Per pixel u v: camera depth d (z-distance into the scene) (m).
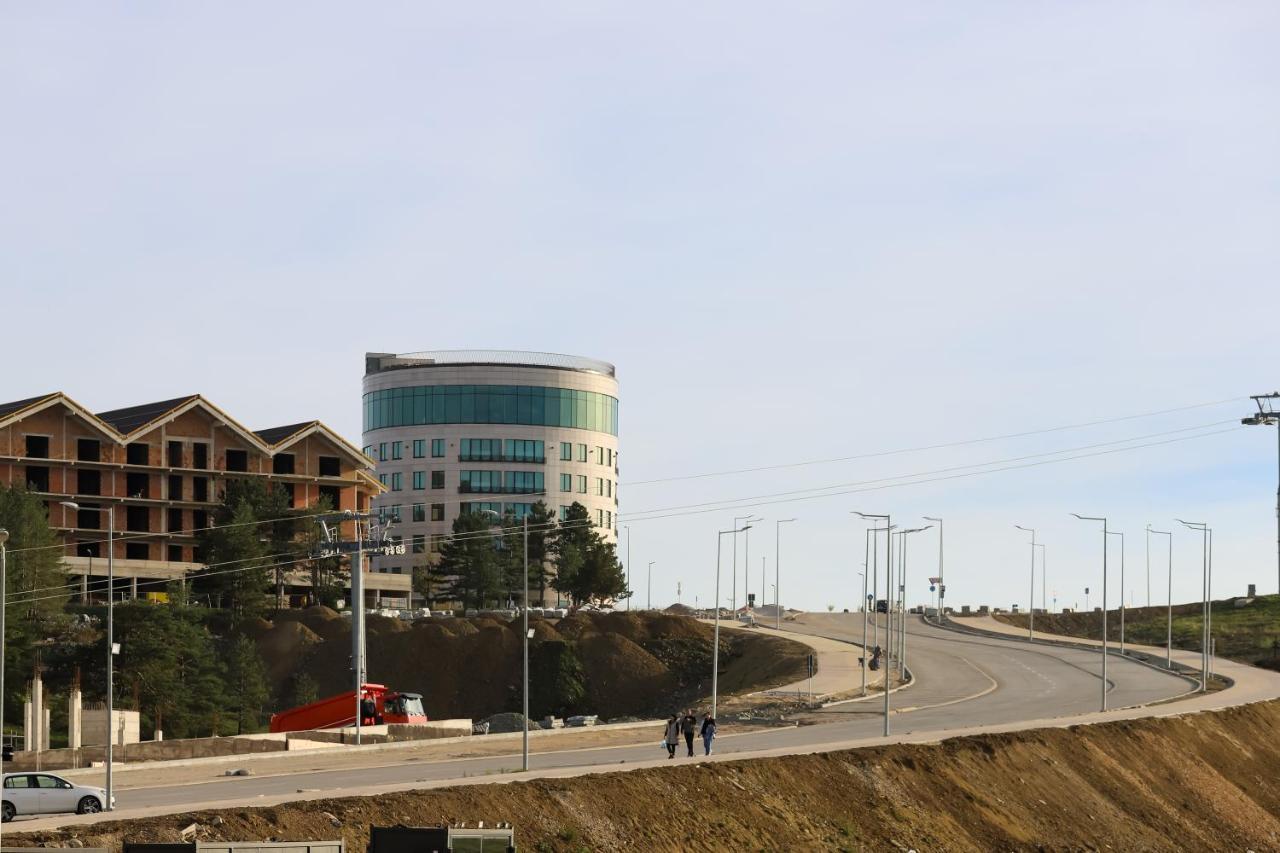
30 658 116.12
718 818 64.50
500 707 153.88
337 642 153.50
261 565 153.75
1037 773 83.25
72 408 158.62
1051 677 138.38
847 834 68.12
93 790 60.50
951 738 83.56
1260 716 109.94
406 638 157.12
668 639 167.12
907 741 82.00
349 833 52.22
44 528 131.12
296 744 94.19
